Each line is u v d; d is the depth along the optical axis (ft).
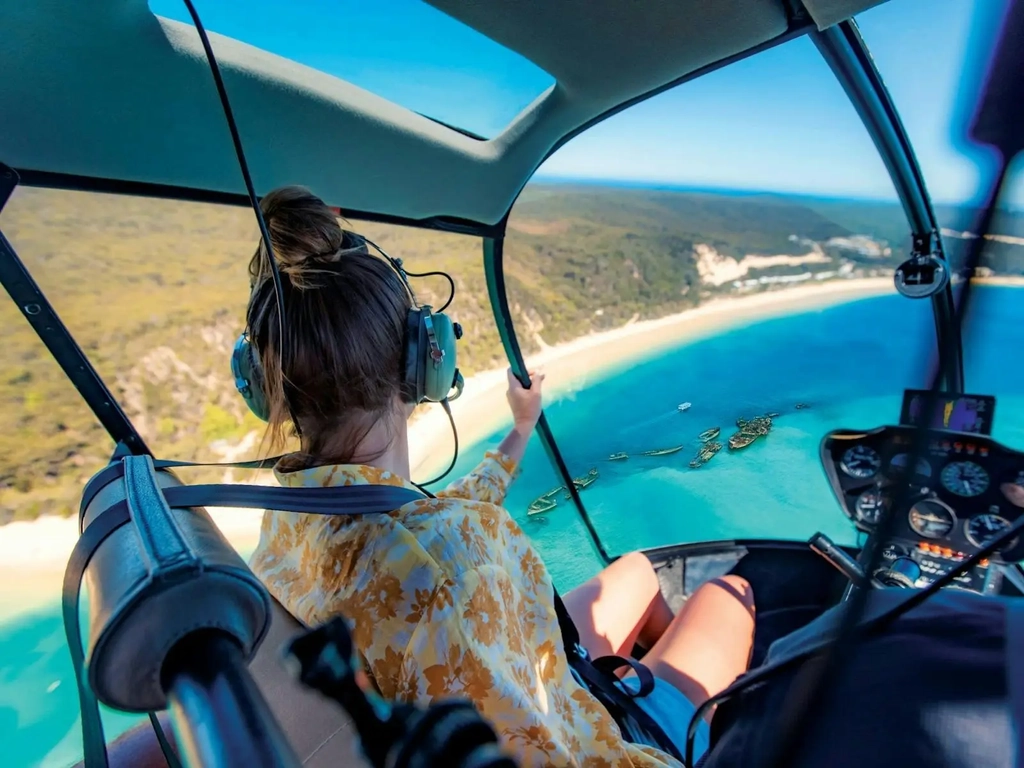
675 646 2.62
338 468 1.35
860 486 3.78
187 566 0.77
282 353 1.33
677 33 2.30
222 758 0.64
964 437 3.23
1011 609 1.13
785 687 1.29
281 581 1.46
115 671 0.74
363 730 0.93
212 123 2.12
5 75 1.69
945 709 0.97
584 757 1.53
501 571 1.39
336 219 1.38
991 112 0.70
